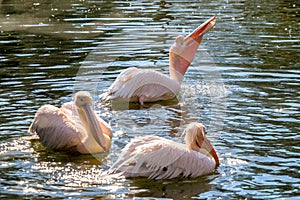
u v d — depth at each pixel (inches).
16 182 405.1
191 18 823.7
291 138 471.2
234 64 641.6
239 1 946.1
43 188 397.1
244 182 410.3
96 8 893.8
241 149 456.4
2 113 514.9
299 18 833.5
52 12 871.7
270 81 596.4
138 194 394.0
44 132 471.2
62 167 434.3
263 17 838.5
